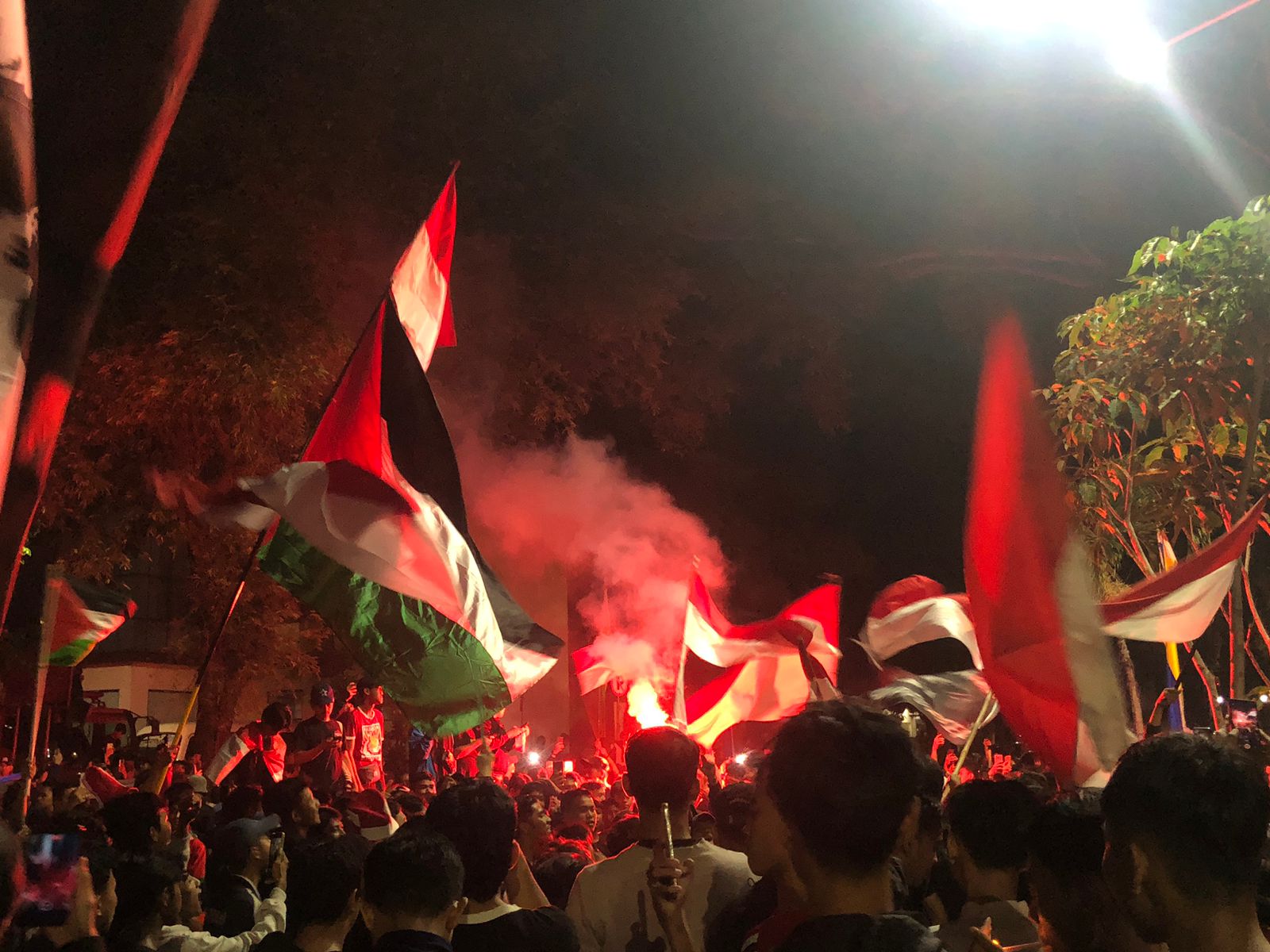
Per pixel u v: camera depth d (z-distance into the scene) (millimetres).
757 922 3652
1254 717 8219
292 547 7367
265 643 19406
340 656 23844
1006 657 4340
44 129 3826
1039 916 3398
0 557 3596
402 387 7660
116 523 19562
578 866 5410
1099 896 3213
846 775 2549
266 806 7371
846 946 2418
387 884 3635
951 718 8727
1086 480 10961
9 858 2150
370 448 7309
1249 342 9789
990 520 4367
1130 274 10531
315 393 19062
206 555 19156
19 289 3199
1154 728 8109
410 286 8391
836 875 2572
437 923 3645
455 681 7227
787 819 2613
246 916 5586
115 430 18406
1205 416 10180
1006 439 4340
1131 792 2400
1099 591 10523
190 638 20172
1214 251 9953
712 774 9500
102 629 10023
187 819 7980
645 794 4188
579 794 7352
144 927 4895
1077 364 10773
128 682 22984
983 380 4344
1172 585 7332
